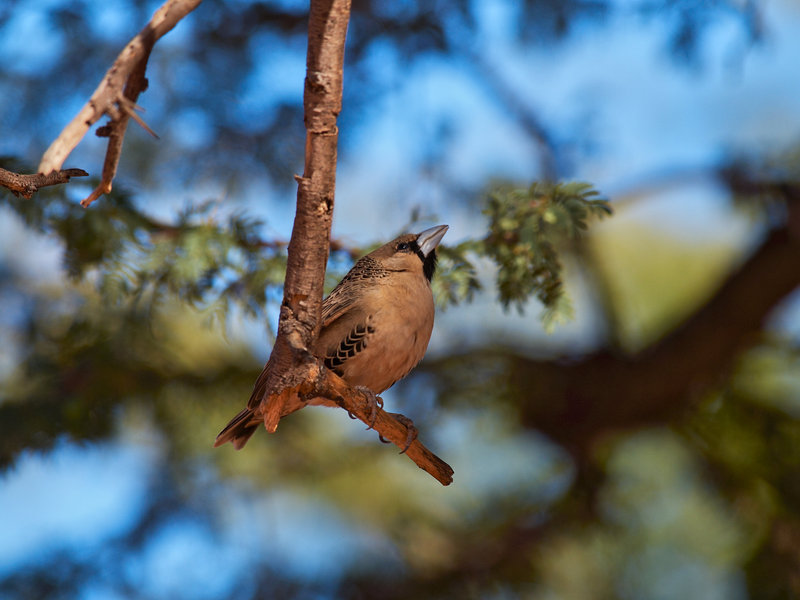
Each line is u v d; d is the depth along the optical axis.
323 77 5.91
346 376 8.85
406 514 15.24
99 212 10.12
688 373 13.91
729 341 13.77
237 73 11.67
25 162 10.08
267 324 10.38
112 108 5.73
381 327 8.72
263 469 14.65
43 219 10.11
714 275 16.86
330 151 6.12
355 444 14.67
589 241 14.07
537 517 14.62
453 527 15.02
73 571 13.14
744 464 13.73
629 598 14.74
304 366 6.90
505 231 9.60
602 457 14.80
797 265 13.30
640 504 14.76
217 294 10.45
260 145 11.86
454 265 9.83
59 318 12.83
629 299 16.89
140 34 5.84
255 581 14.02
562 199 9.44
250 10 11.94
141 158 12.45
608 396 14.08
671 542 15.08
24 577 13.07
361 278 9.04
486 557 14.42
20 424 11.68
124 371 12.10
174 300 11.00
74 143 5.70
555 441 14.52
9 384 12.77
